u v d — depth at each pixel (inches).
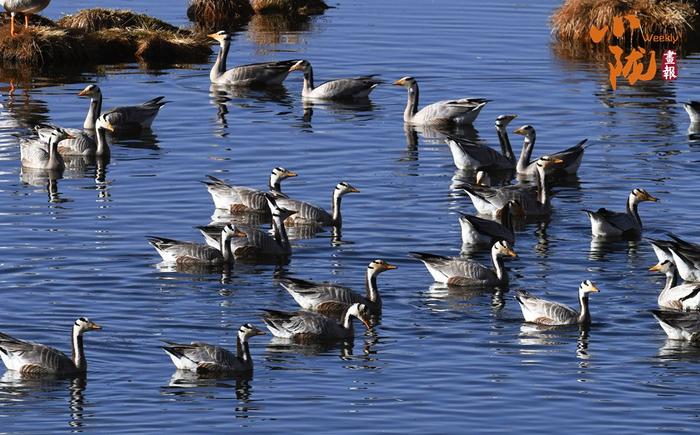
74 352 1181.1
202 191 1764.3
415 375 1178.0
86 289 1375.5
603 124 2118.6
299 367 1198.9
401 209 1691.7
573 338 1270.9
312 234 1592.0
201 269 1451.8
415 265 1482.5
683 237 1582.2
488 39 2741.1
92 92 2079.2
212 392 1137.4
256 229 1505.9
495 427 1069.1
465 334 1278.3
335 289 1332.4
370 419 1083.3
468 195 1760.6
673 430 1065.5
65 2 3026.6
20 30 2566.4
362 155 1955.0
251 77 2418.8
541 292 1396.4
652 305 1366.9
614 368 1197.1
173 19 2930.6
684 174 1846.7
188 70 2532.0
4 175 1841.8
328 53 2625.5
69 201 1708.9
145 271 1437.0
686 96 2306.8
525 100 2273.6
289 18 2974.9
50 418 1080.8
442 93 2324.1
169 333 1261.1
